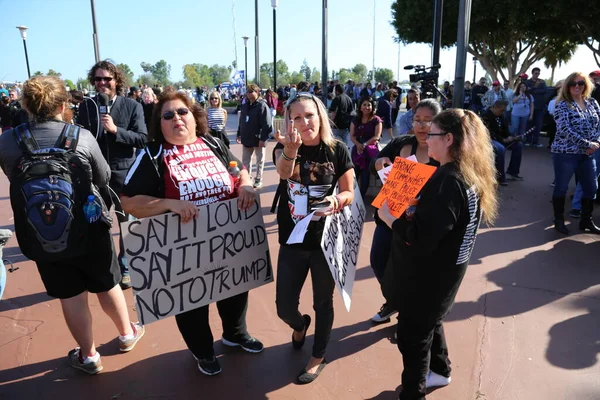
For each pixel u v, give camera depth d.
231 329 3.00
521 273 4.21
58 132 2.49
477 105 15.42
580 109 4.94
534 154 10.61
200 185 2.54
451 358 2.96
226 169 2.72
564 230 5.23
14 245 5.05
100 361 2.86
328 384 2.73
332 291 2.68
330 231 2.49
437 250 2.10
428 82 7.24
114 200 3.80
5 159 2.43
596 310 3.54
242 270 2.74
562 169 5.10
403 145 3.02
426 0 20.92
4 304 3.73
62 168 2.38
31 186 2.33
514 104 11.62
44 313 3.59
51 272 2.55
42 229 2.33
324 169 2.56
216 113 7.22
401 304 2.25
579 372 2.82
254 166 9.73
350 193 2.61
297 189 2.56
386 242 2.98
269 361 2.96
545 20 20.41
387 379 2.78
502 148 7.46
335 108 8.60
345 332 3.29
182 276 2.54
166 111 2.46
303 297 3.79
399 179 2.23
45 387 2.72
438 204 1.98
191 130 2.55
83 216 2.47
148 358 3.00
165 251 2.47
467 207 2.03
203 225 2.55
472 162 2.05
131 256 2.39
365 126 6.36
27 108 2.47
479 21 20.69
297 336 3.00
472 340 3.16
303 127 2.49
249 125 7.54
